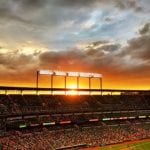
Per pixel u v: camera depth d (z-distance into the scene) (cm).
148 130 9962
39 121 8081
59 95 9669
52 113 8462
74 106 9344
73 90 9994
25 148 6825
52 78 9706
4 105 7969
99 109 9712
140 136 9350
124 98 11200
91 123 9425
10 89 8431
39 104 8688
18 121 7650
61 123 8619
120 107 10344
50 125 8500
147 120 10819
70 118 8875
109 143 8375
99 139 8475
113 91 10925
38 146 7112
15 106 8112
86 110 9319
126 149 7888
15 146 6781
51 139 7719
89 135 8581
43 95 9306
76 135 8362
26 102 8550
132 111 10538
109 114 9931
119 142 8631
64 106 9106
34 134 7775
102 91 10725
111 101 10619
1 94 8488
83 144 7875
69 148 7469
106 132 9094
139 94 11719
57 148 7188
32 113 8000
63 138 7956
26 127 7894
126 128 9781
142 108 10819
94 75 10525
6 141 6925
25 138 7388
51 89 9438
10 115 7450
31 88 8925
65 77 10050
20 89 8669
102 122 9756
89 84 10619
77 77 10444
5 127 7312
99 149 7719
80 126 9075
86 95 10425
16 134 7469
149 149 8019
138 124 10350
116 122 10044
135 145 8369
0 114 7294
